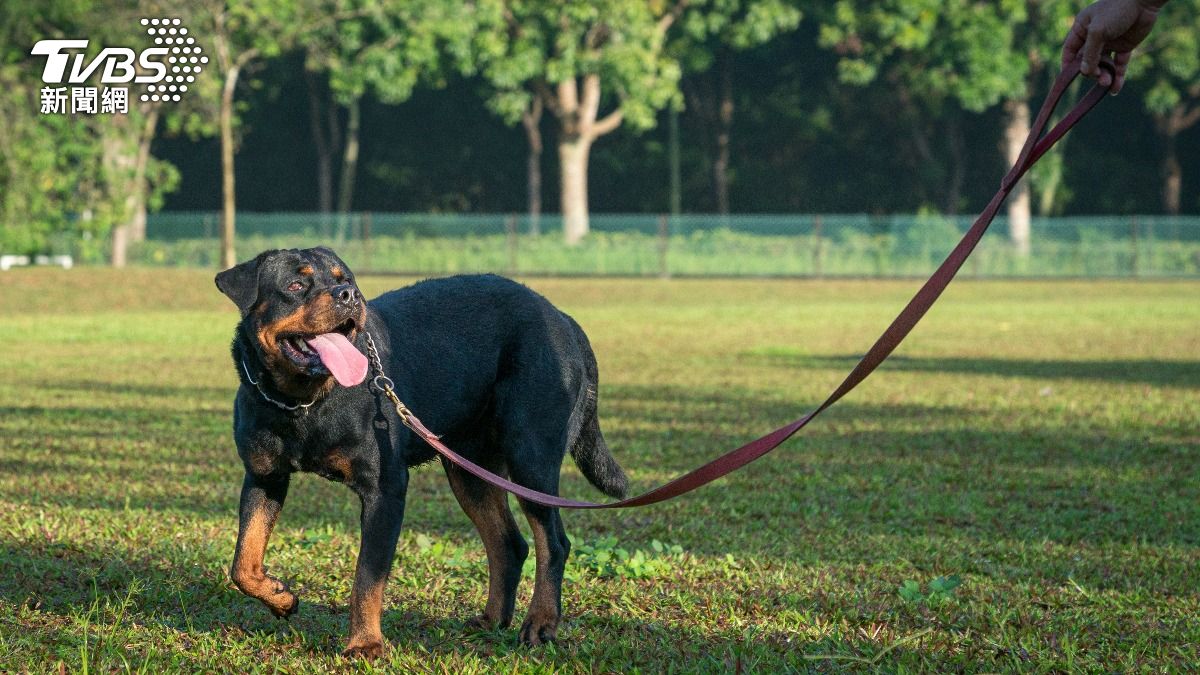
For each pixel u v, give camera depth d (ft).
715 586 20.79
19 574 20.36
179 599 19.24
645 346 72.49
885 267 148.46
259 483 16.83
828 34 152.05
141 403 46.24
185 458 34.12
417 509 27.73
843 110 190.60
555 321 18.63
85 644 16.14
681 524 26.48
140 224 148.36
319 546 23.12
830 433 40.63
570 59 142.10
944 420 43.93
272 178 197.26
